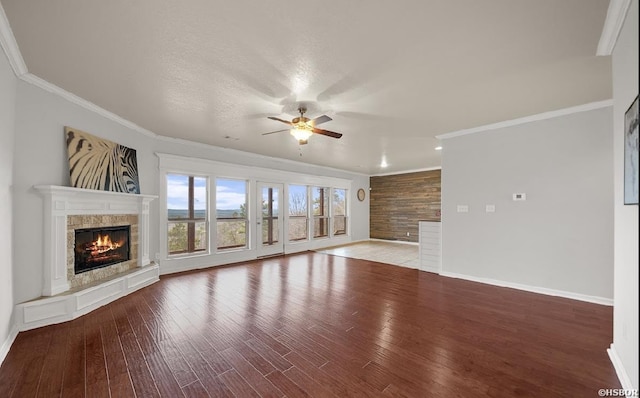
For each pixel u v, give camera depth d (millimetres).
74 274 3086
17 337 2457
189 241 5262
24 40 2029
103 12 1735
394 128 4258
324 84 2734
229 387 1827
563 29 1898
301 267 5410
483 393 1763
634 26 1539
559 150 3547
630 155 1591
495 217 4090
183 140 5004
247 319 2910
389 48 2133
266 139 4965
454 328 2693
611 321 2820
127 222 3893
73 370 2002
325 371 2004
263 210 6504
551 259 3627
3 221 2197
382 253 7078
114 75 2574
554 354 2217
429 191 8445
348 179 8961
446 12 1731
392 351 2277
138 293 3754
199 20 1813
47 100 2799
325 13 1742
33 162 2674
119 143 3834
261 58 2277
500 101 3199
